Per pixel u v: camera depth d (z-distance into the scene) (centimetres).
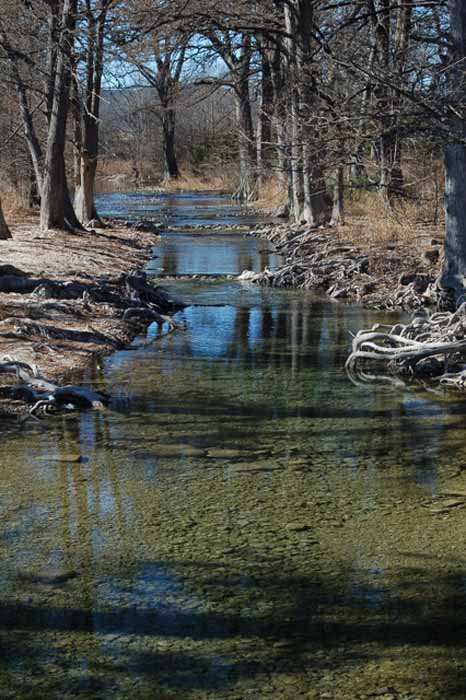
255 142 2648
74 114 2897
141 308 1463
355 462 815
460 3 1334
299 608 556
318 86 1498
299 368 1172
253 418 944
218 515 693
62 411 961
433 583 587
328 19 2930
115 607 556
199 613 550
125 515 691
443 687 477
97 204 4578
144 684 479
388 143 1608
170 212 3975
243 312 1573
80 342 1248
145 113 6606
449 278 1526
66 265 1842
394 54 1269
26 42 2495
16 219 2783
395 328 1246
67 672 489
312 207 2950
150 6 2220
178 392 1040
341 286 1783
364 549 637
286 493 739
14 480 761
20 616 546
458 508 710
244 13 2717
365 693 471
